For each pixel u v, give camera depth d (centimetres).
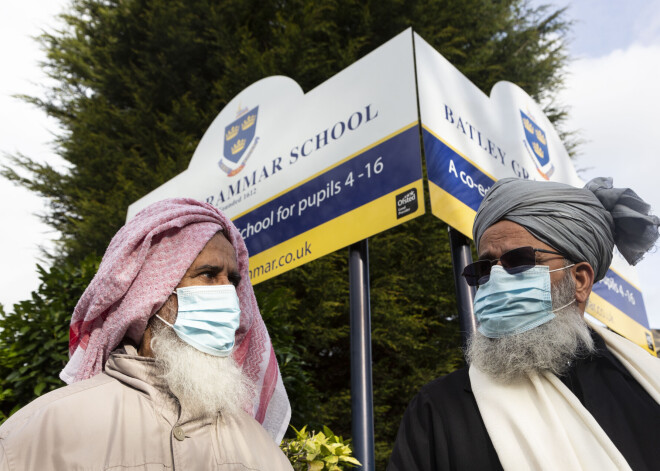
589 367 164
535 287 167
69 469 133
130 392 154
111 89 1056
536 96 1052
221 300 172
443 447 156
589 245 171
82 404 145
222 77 922
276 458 170
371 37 909
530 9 1148
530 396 159
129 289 167
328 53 894
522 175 421
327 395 750
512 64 1005
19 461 132
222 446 158
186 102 912
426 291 782
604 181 189
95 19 1130
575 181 500
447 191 331
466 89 395
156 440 147
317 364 784
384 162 337
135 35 1062
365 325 334
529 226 171
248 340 201
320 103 402
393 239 777
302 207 384
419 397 171
